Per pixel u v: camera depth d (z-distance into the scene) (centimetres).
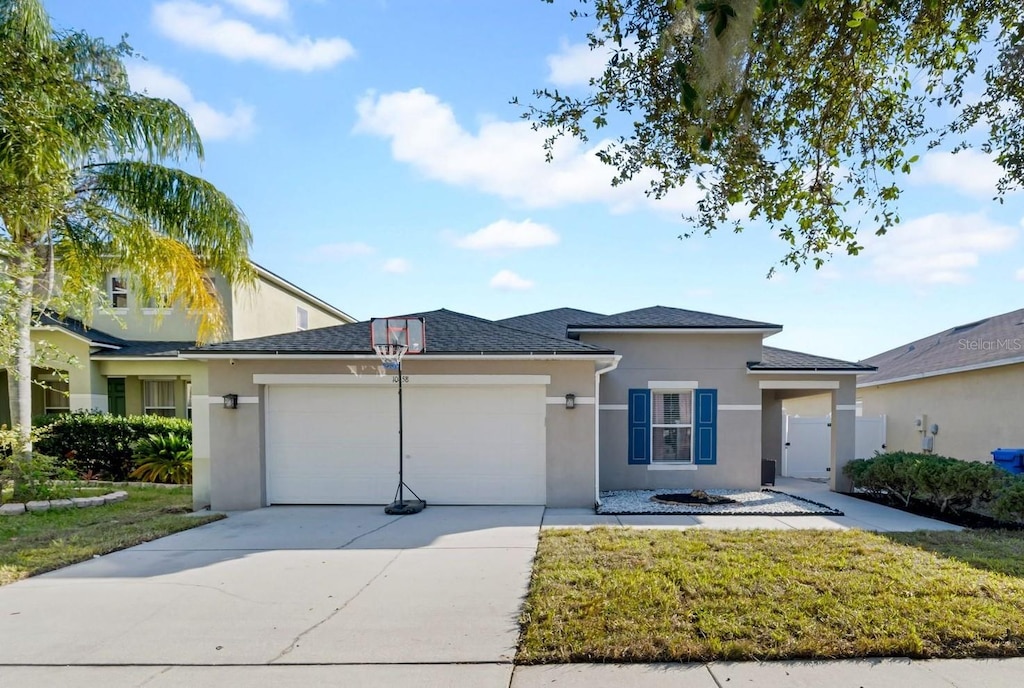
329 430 1048
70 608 525
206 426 1078
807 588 528
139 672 404
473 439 1035
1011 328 1534
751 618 464
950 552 657
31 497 1070
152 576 620
